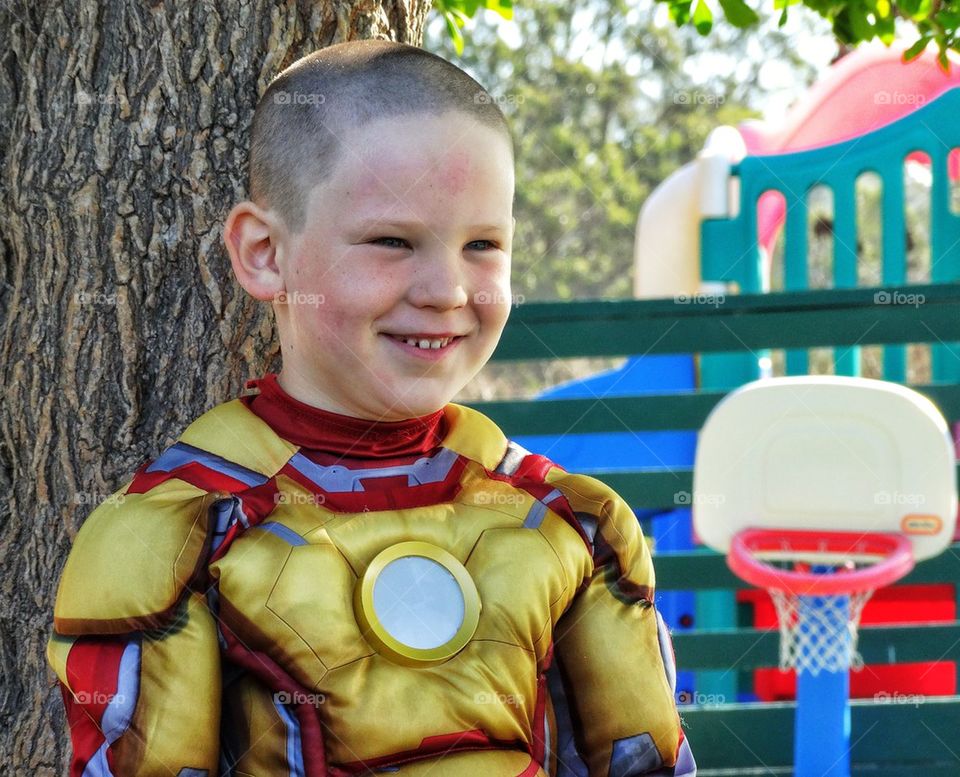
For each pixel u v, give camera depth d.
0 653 1.80
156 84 1.78
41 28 1.77
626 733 1.40
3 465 1.80
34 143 1.77
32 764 1.79
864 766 2.90
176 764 1.23
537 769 1.33
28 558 1.79
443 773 1.26
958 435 3.64
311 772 1.24
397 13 1.98
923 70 4.71
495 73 13.67
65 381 1.78
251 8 1.81
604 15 13.92
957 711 2.91
